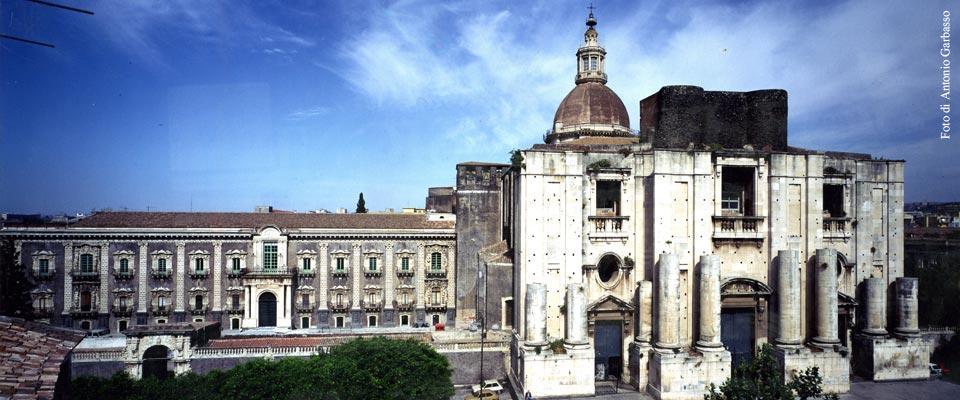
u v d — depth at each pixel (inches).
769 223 1982.0
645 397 1797.5
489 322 2183.8
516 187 2026.3
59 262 2834.6
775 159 1980.8
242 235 2982.3
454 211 3641.7
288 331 2738.7
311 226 3093.0
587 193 1948.8
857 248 2096.5
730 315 1967.3
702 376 1770.4
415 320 3137.3
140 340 1932.8
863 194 2112.5
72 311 2827.3
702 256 1840.6
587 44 3021.7
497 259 2231.8
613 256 1957.4
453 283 3164.4
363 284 3112.7
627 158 1978.3
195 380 1601.9
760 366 1700.3
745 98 2133.4
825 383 1851.6
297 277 3034.0
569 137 2874.0
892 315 2110.0
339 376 1594.5
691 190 1916.8
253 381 1540.4
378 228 3132.4
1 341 938.7
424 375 1704.0
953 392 1855.3
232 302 2984.7
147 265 2913.4
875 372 1973.4
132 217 3024.1
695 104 2091.5
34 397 782.5
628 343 1932.8
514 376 1935.3
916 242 2380.7
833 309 1909.4
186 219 3068.4
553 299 1895.9
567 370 1792.6
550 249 1899.6
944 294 2253.9
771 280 1964.8
